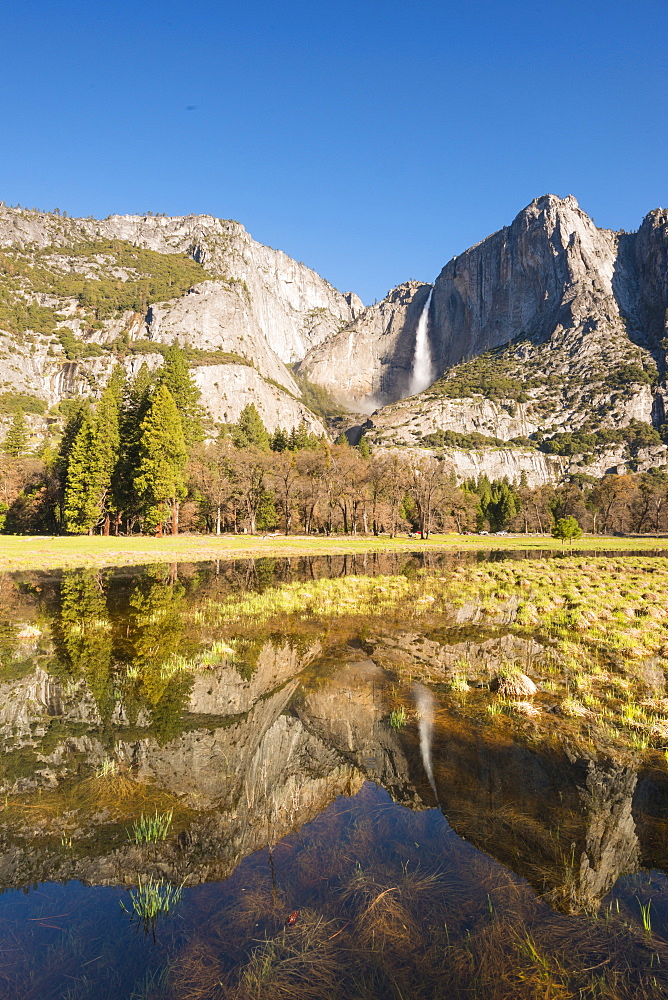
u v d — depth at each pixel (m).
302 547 47.31
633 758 6.99
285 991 3.45
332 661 11.61
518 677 9.72
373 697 9.34
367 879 4.59
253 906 4.26
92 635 13.62
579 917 4.12
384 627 15.06
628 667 11.08
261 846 5.10
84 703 8.80
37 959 3.75
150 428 51.75
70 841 5.09
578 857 4.88
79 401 64.75
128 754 6.95
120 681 9.94
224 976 3.59
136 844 5.07
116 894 4.42
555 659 11.78
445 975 3.57
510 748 7.30
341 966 3.67
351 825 5.44
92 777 6.32
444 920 4.10
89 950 3.83
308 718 8.36
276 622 15.60
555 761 6.91
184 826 5.38
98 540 47.62
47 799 5.82
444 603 19.03
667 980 3.50
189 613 16.72
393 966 3.66
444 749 7.26
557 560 38.38
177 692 9.40
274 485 66.19
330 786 6.25
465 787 6.20
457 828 5.37
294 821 5.52
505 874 4.64
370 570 31.34
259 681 10.12
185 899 4.36
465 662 11.59
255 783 6.26
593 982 3.48
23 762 6.68
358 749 7.24
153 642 12.99
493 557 42.22
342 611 17.41
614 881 4.55
